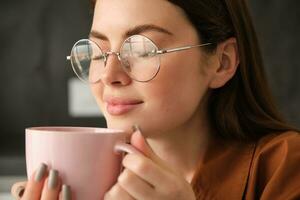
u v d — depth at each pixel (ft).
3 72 7.27
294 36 6.81
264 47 6.85
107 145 2.04
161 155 2.92
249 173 2.73
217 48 2.76
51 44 7.17
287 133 2.85
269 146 2.72
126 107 2.49
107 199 2.06
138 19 2.48
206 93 2.89
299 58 6.81
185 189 2.12
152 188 2.08
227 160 2.83
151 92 2.46
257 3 6.85
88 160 2.01
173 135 2.85
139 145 2.11
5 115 7.32
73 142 1.99
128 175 2.05
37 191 2.06
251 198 2.65
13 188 2.39
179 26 2.55
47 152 2.02
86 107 7.09
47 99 7.22
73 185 2.02
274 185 2.44
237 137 2.95
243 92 3.00
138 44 2.46
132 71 2.46
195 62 2.62
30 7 7.17
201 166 2.82
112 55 2.50
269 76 6.88
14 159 5.90
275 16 6.82
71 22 7.13
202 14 2.63
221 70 2.83
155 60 2.46
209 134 2.99
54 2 7.13
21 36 7.21
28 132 2.08
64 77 7.17
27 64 7.23
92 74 2.67
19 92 7.27
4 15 7.20
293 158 2.55
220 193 2.72
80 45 2.70
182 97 2.56
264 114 3.03
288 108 6.86
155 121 2.50
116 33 2.51
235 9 2.86
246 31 2.94
